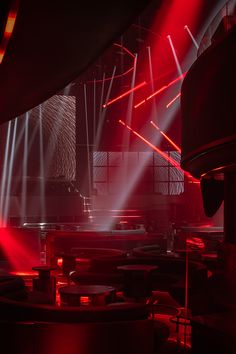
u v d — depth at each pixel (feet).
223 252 28.14
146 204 98.58
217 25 29.32
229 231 28.43
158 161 102.12
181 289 30.07
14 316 19.38
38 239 52.54
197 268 32.22
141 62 88.48
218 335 18.84
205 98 24.13
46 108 93.30
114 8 21.53
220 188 31.58
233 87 20.93
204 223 81.82
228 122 21.39
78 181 94.32
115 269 38.45
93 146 95.25
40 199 88.07
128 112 93.71
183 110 28.94
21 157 91.76
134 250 43.11
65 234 51.03
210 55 23.43
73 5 21.39
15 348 18.85
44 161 93.09
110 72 91.76
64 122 94.02
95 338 18.28
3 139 90.94
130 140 95.25
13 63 29.25
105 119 94.73
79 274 38.50
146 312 19.45
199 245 49.80
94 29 24.27
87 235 51.08
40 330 18.43
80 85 94.12
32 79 32.22
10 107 38.45
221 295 25.85
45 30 24.56
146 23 80.94
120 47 85.15
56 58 28.73
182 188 101.55
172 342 24.75
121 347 18.40
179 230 74.95
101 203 96.63
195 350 20.24
